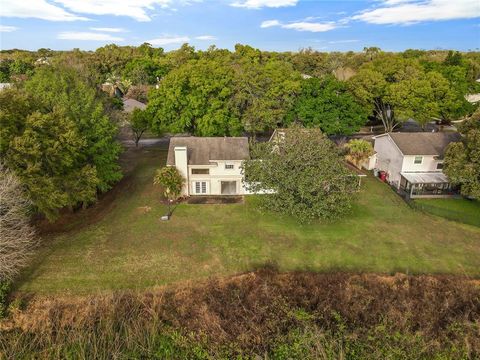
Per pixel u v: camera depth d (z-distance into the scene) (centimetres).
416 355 1580
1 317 1759
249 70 4519
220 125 4253
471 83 5897
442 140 3672
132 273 2162
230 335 1688
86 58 8675
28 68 8988
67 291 1981
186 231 2670
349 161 4100
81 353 1590
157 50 11556
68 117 2658
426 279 2078
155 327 1719
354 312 1834
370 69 5159
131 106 6259
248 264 2286
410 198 3325
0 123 2238
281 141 2880
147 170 4016
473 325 1691
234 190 3378
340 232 2672
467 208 3123
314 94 4497
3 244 1933
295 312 1802
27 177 2281
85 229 2681
